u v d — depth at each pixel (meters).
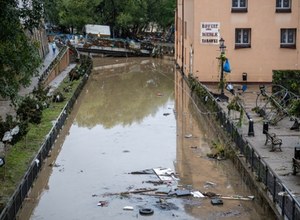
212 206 18.91
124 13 82.31
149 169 23.39
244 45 43.22
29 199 19.69
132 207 18.84
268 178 18.23
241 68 43.44
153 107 38.38
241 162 22.06
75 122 33.50
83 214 18.44
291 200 15.41
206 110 33.34
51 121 30.22
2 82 19.30
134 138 29.14
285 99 30.72
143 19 84.94
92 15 83.38
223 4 42.94
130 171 23.16
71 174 22.83
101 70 60.03
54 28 92.00
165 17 86.25
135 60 70.81
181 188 20.78
